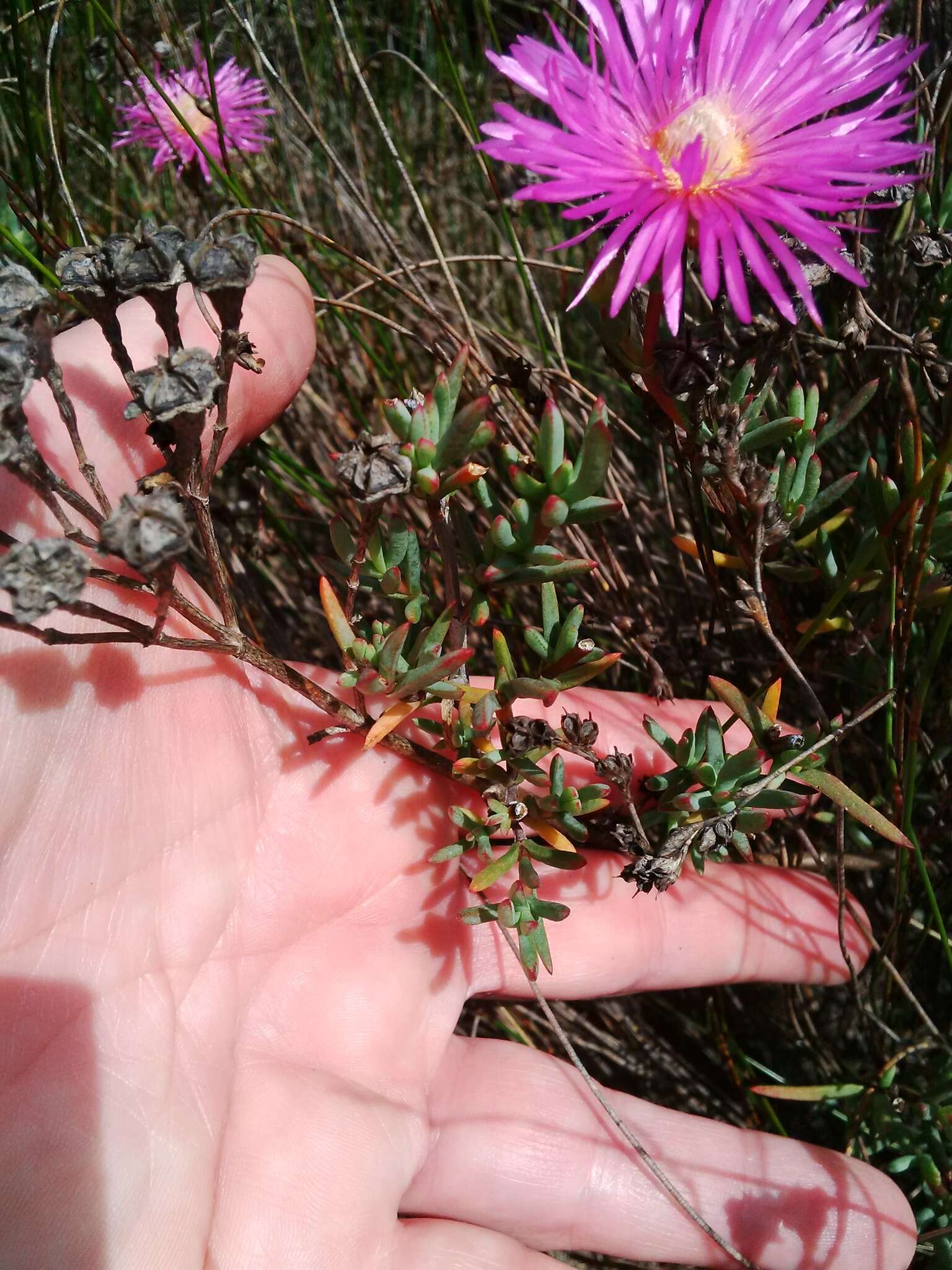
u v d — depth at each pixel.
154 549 0.07
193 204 0.22
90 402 0.11
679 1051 0.19
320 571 0.18
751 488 0.09
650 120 0.09
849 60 0.09
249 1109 0.12
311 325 0.13
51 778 0.10
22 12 0.18
